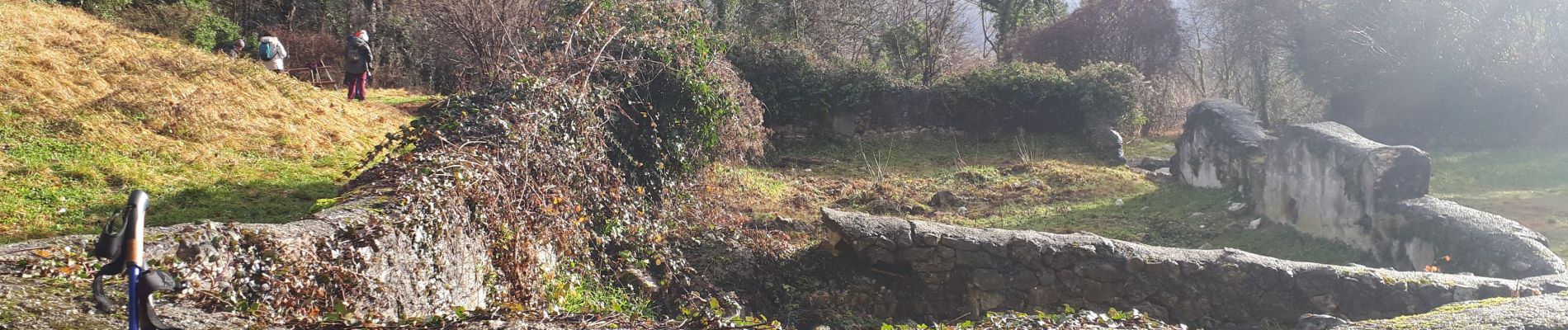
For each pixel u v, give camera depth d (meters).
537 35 11.26
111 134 9.39
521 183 7.46
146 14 19.12
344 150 11.27
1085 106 20.41
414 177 6.05
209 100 11.02
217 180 8.97
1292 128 12.30
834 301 9.02
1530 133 16.44
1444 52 17.52
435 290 5.71
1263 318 8.25
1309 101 29.56
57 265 3.89
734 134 12.17
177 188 8.51
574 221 8.23
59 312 3.41
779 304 9.09
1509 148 16.16
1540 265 8.07
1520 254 8.31
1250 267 8.34
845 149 19.91
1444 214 9.38
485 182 6.77
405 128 7.59
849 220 9.03
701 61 11.54
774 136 20.05
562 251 7.93
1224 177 14.40
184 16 19.58
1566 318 5.19
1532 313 5.38
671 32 11.37
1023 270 8.73
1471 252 8.80
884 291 8.99
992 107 20.80
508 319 4.57
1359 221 10.61
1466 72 17.22
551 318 4.76
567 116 8.77
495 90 8.40
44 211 7.25
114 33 13.98
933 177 16.86
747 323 4.87
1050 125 20.88
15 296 3.44
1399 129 18.41
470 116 7.87
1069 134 20.78
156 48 13.33
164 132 10.03
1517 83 16.69
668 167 10.82
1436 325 5.31
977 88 20.84
